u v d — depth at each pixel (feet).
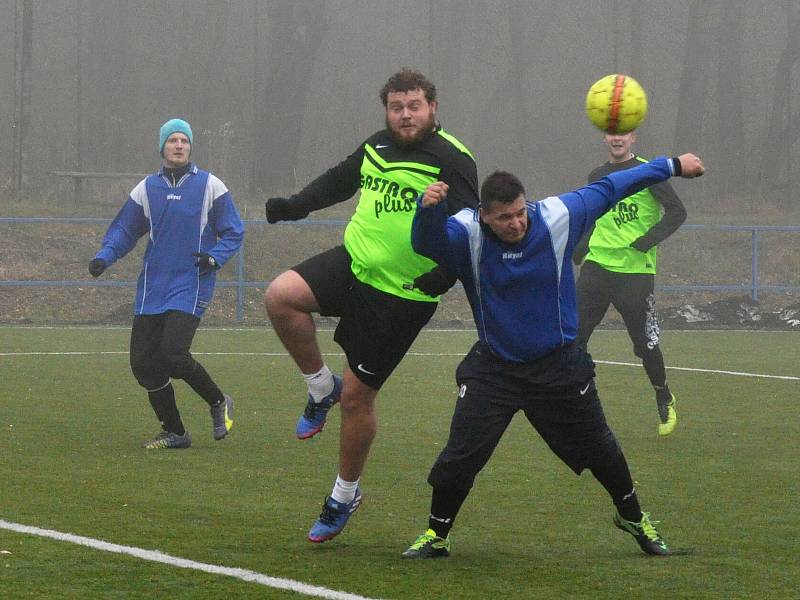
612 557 34.50
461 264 32.76
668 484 46.32
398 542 36.24
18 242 150.10
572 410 33.32
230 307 142.00
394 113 34.83
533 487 45.29
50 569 32.07
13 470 47.62
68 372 83.30
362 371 35.06
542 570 32.81
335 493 35.60
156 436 56.18
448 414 65.67
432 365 91.66
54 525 37.52
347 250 35.68
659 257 162.30
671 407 58.80
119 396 71.41
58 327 123.44
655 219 60.29
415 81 34.88
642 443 56.59
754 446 55.83
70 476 46.52
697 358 99.50
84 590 30.04
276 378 82.07
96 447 53.83
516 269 32.40
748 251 164.66
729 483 46.55
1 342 105.81
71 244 151.74
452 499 33.94
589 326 60.75
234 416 64.54
